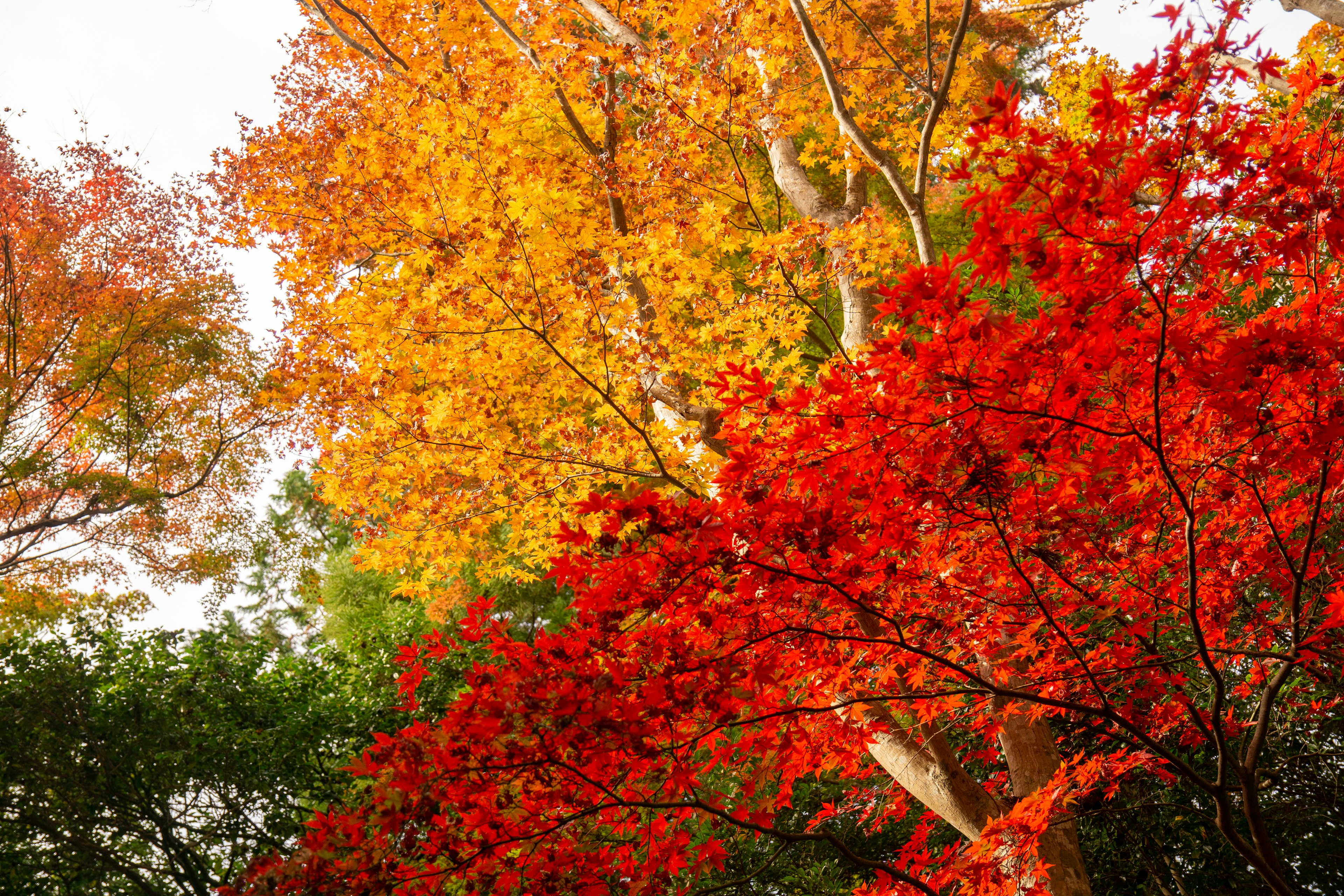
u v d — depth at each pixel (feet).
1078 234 5.95
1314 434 7.52
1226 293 8.00
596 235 13.98
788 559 7.18
